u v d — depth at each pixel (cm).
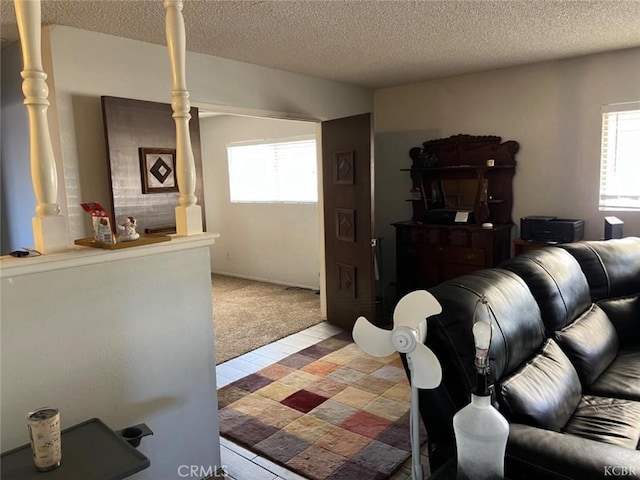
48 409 133
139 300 174
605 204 386
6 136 332
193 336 195
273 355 384
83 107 276
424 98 469
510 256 432
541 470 138
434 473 150
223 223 702
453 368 167
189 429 196
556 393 191
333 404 298
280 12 252
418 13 260
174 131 311
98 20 256
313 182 586
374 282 412
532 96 407
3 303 139
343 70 400
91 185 282
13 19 250
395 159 496
